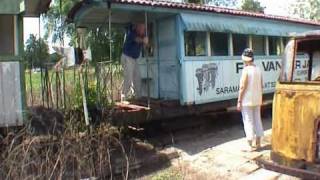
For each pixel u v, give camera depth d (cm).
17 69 410
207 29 573
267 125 647
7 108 405
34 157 356
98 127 439
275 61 719
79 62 507
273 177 396
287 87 335
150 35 610
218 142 531
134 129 533
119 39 614
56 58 575
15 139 360
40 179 348
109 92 542
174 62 563
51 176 348
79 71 517
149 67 617
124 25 606
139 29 560
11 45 440
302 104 321
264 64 692
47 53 589
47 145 374
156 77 605
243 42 649
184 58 550
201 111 583
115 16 552
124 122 493
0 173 343
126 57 564
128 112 497
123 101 568
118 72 593
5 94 405
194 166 439
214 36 599
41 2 552
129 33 567
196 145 519
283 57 348
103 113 468
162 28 586
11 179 340
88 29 576
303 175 314
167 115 541
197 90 566
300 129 322
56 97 538
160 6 529
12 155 347
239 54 641
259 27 670
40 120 429
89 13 525
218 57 599
